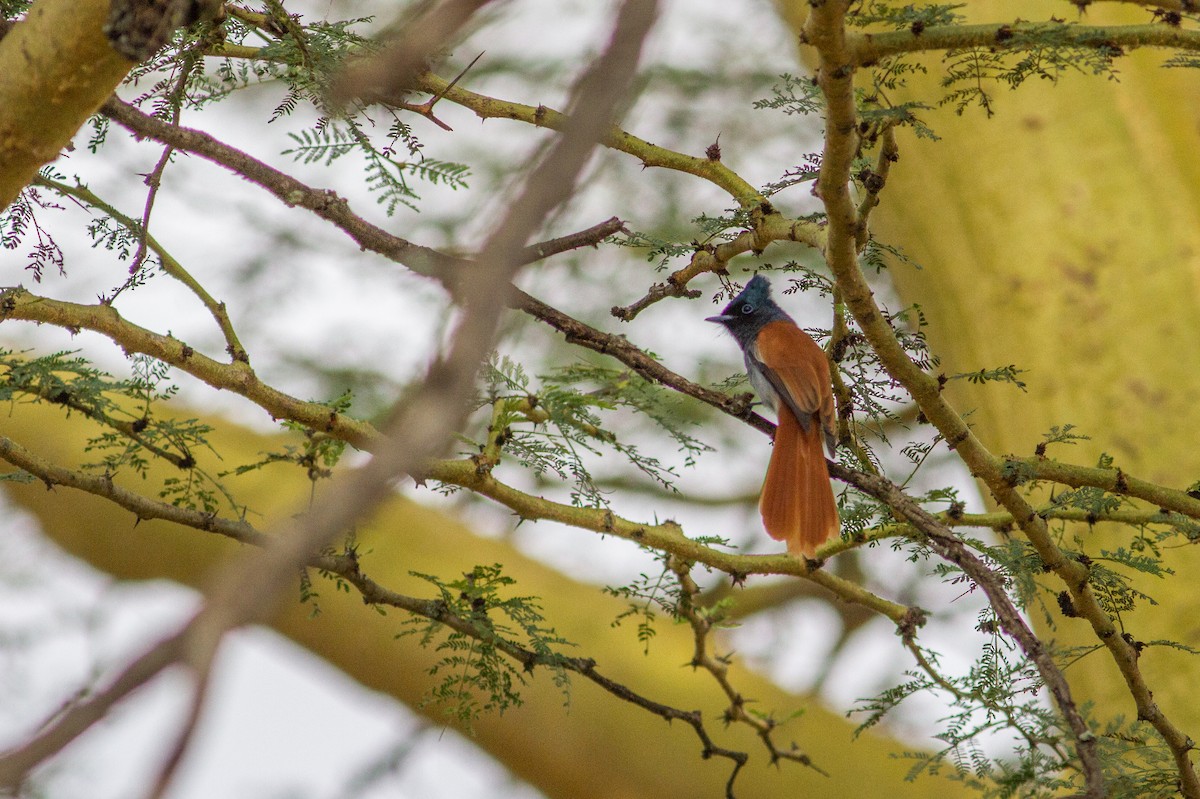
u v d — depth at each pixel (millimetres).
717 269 8344
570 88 2459
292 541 2160
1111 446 13906
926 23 6664
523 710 15914
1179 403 13750
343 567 8359
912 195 15609
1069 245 14555
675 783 15750
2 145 5883
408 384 2465
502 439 8492
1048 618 8328
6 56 5691
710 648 10492
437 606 8664
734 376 10469
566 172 2346
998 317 14828
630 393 8852
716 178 8445
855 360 8641
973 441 7719
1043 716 8234
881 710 8805
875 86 7715
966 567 6957
